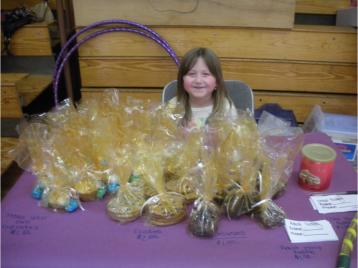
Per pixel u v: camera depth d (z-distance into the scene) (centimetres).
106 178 88
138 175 82
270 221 75
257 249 70
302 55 216
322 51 215
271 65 219
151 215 77
